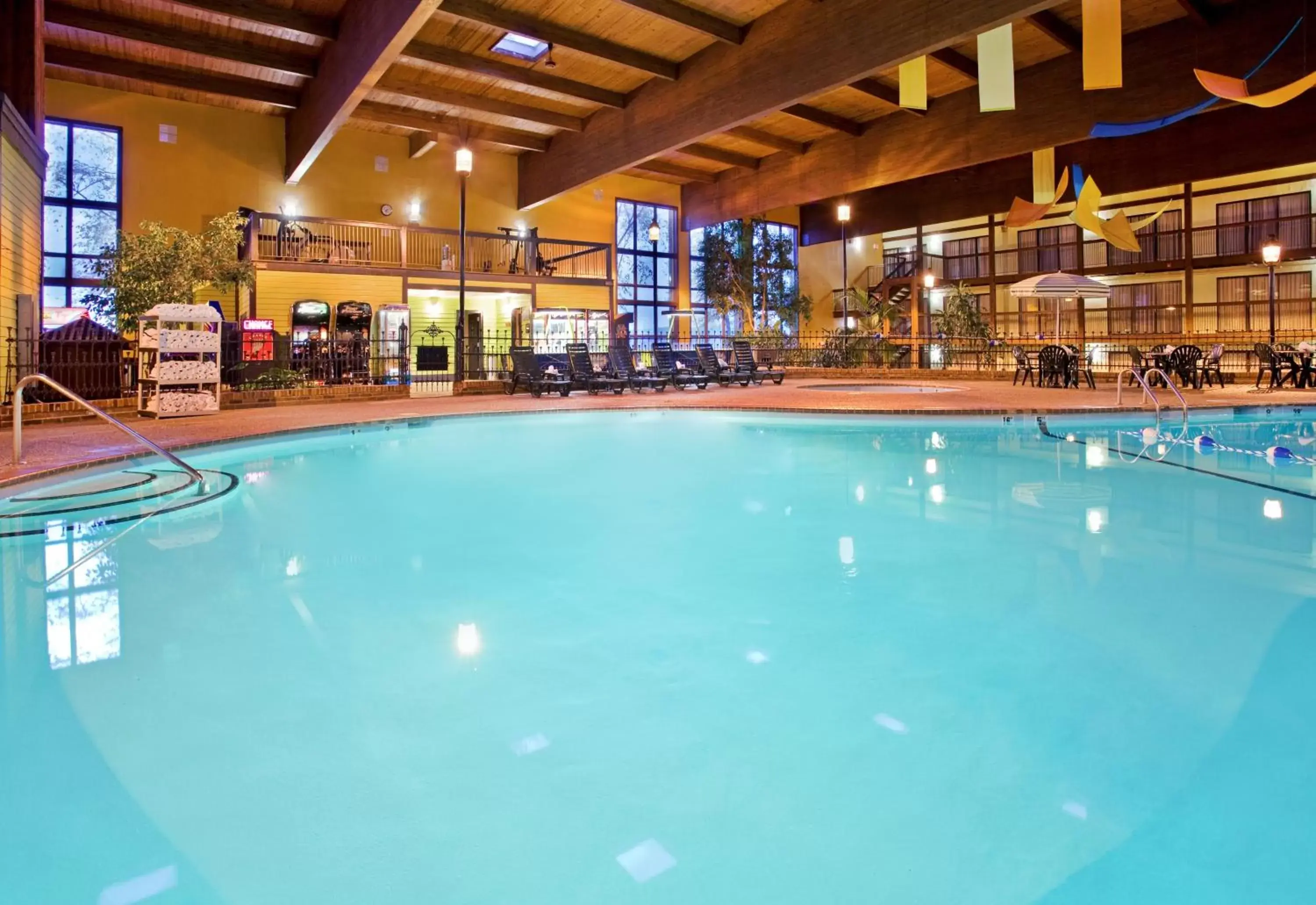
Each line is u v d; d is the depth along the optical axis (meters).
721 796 1.65
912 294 21.39
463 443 7.35
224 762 1.78
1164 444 6.97
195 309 8.68
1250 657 2.35
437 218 17.88
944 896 1.35
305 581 3.15
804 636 2.54
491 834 1.53
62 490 4.89
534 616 2.75
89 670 2.28
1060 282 13.30
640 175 20.12
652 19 11.63
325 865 1.44
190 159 15.06
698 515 4.35
